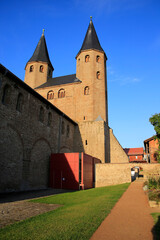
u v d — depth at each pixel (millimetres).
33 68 42938
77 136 33312
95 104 36031
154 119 28688
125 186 17969
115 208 9094
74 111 36438
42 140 22391
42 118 23141
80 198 12844
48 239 5184
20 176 17875
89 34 41938
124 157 33625
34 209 9336
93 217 7312
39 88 40625
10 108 17219
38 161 21078
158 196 10289
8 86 17391
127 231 6004
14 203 11031
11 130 17125
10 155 16750
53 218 7234
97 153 31328
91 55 38906
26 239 5211
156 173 22672
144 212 8312
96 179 25016
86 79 37594
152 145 33938
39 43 46438
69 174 21781
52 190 19812
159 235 5586
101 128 32375
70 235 5477
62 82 40469
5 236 5430
